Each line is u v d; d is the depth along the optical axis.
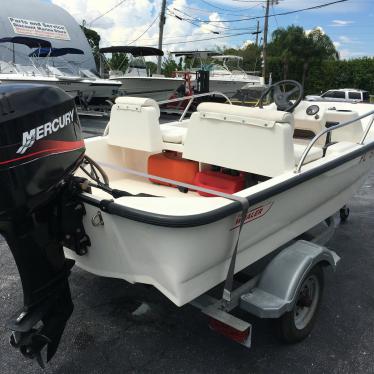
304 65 33.06
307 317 2.53
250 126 2.49
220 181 2.83
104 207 1.90
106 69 16.81
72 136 1.97
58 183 1.88
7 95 1.67
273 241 2.58
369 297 2.98
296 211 2.66
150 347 2.41
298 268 2.27
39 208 1.86
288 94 3.39
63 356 2.33
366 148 3.24
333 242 3.86
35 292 1.93
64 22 17.30
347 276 3.27
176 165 3.08
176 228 1.75
